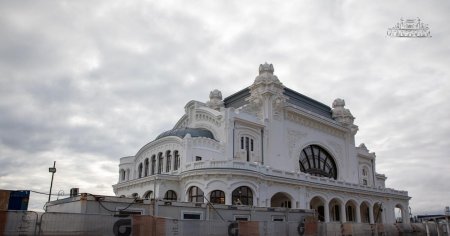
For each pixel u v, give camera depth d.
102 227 23.45
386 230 43.97
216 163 46.69
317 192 57.84
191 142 53.12
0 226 20.72
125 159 66.19
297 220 40.69
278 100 64.88
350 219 71.19
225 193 45.12
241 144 59.12
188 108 67.88
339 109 82.44
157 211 31.58
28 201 33.16
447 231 51.06
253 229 30.52
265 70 67.31
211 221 28.20
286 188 52.59
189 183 47.84
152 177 50.38
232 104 74.25
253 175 46.91
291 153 65.50
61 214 22.39
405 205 79.44
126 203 30.31
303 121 70.25
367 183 87.06
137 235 24.52
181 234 26.44
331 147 75.50
